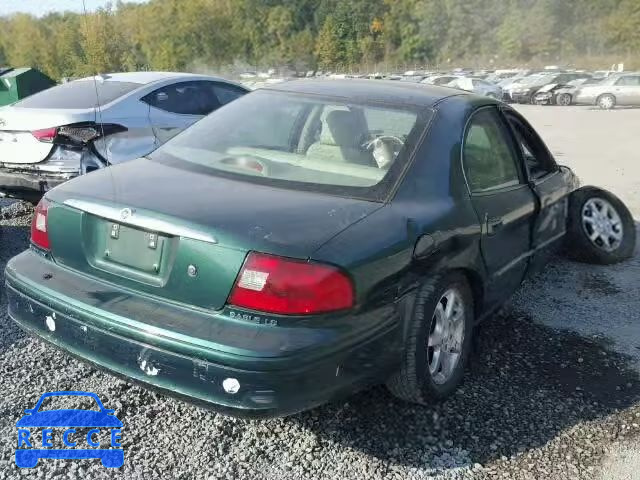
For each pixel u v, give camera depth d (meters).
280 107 3.89
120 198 3.01
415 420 3.37
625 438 3.28
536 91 31.88
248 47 88.25
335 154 3.49
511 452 3.15
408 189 3.26
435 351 3.38
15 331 4.22
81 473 2.92
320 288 2.64
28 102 6.72
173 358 2.67
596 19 75.94
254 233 2.72
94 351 2.89
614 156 12.76
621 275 5.51
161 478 2.91
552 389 3.71
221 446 3.14
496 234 3.74
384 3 89.88
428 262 3.12
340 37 90.44
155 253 2.86
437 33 86.44
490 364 3.96
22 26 27.06
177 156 3.65
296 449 3.13
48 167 6.20
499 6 82.56
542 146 4.92
